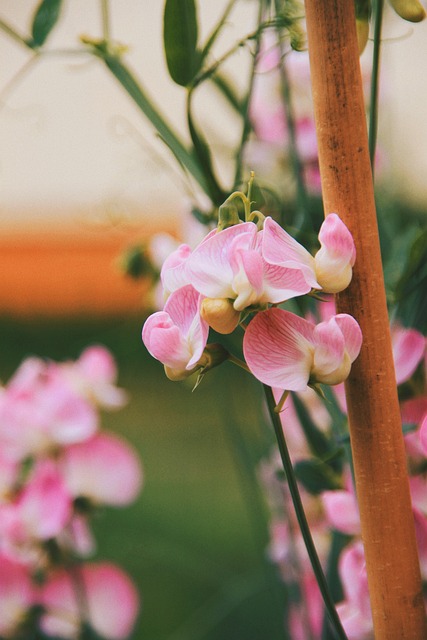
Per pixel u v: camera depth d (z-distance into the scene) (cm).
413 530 42
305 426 53
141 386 205
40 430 61
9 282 174
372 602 42
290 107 54
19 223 172
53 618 63
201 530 133
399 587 42
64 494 60
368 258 41
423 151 69
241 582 78
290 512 61
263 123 60
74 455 62
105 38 48
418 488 47
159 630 101
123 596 65
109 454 63
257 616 75
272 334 41
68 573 63
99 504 63
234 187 48
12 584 62
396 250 50
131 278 65
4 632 62
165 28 45
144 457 171
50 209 151
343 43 41
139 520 136
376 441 42
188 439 171
